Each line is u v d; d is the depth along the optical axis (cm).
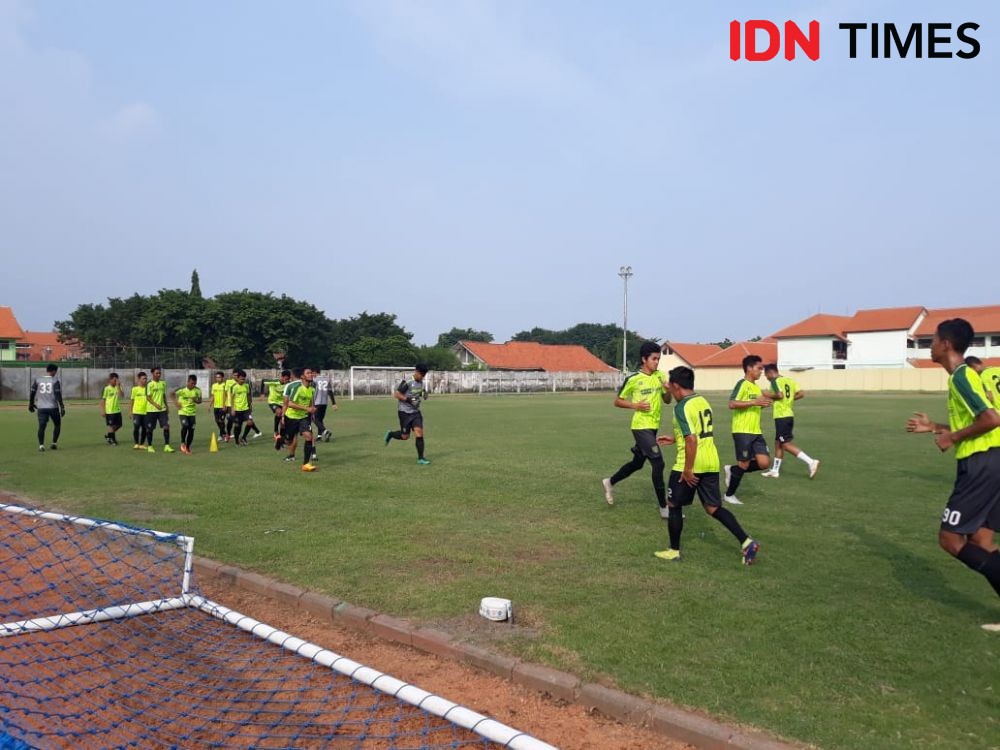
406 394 1263
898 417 2519
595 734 350
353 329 7200
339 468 1223
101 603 539
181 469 1219
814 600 523
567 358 7594
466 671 422
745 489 1012
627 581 571
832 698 369
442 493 971
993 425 431
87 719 368
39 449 1538
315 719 370
